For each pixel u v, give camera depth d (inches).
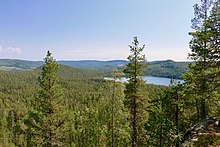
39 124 817.5
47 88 837.8
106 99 1026.1
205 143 435.2
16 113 3745.1
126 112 970.7
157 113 759.1
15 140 2787.9
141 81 848.3
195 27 799.1
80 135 1807.3
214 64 563.5
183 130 908.0
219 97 647.8
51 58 850.1
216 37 537.6
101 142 1154.7
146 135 933.2
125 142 1006.4
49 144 804.6
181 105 794.2
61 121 847.7
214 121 578.6
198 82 597.6
